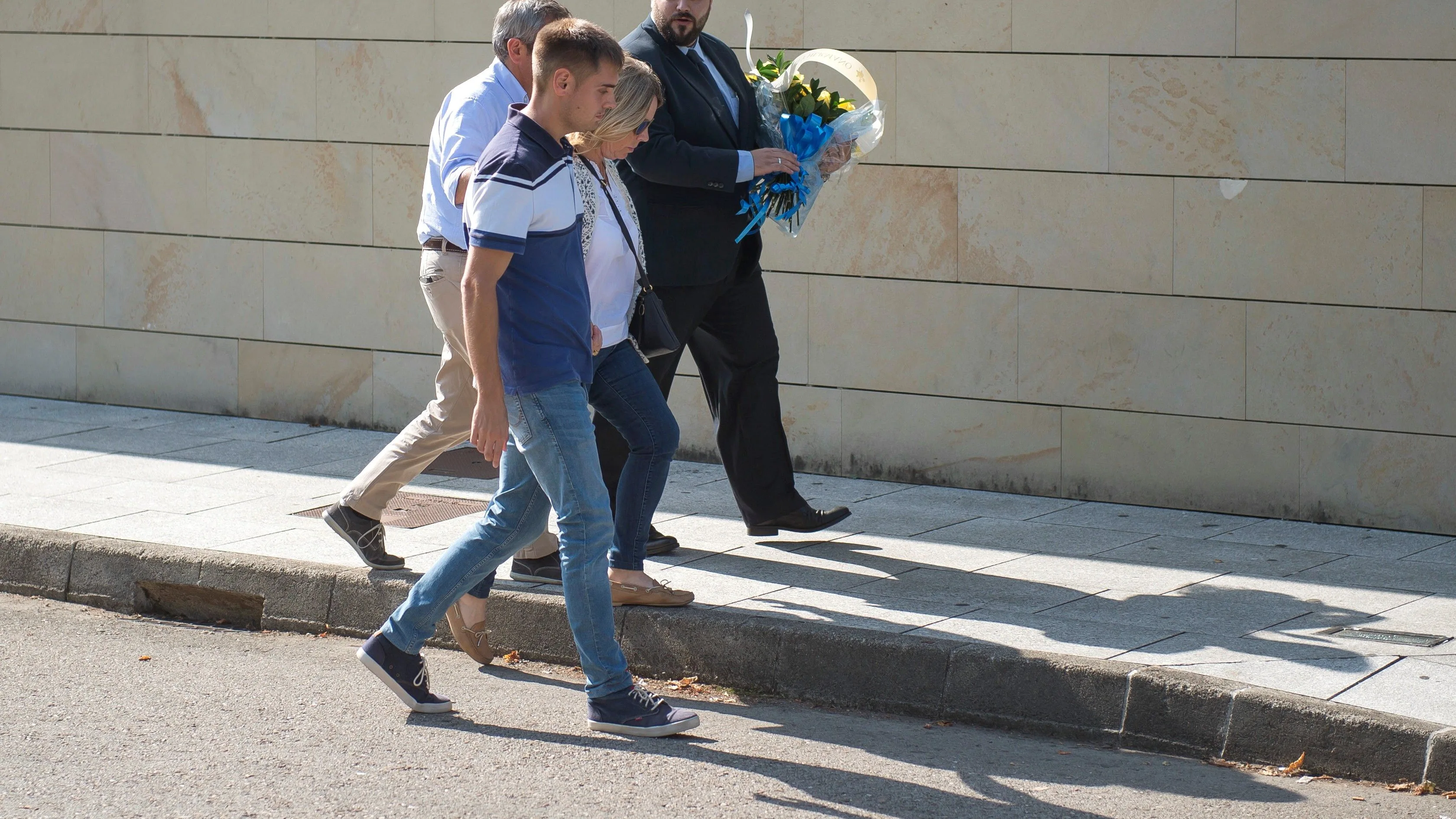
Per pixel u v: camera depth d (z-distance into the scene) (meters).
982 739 6.09
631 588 6.92
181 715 6.16
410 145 10.98
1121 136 9.05
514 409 5.73
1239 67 8.73
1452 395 8.46
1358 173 8.53
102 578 7.93
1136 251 9.09
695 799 5.29
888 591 7.34
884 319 9.77
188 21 11.55
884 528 8.68
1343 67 8.50
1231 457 9.02
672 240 7.69
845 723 6.26
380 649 6.13
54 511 8.73
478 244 5.48
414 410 11.19
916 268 9.65
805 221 9.89
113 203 11.97
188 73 11.59
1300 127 8.63
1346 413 8.71
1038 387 9.43
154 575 7.79
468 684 6.65
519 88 6.79
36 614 7.75
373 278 11.20
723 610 6.94
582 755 5.72
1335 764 5.63
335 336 11.38
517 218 5.49
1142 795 5.41
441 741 5.86
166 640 7.33
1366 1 8.41
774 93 7.72
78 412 11.89
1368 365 8.63
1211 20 8.77
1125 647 6.44
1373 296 8.58
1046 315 9.35
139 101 11.77
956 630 6.68
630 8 10.23
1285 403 8.85
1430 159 8.37
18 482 9.48
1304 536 8.56
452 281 6.87
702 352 8.24
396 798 5.27
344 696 6.43
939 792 5.41
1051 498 9.48
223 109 11.52
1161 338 9.09
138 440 10.86
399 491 9.31
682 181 7.43
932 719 6.34
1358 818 5.19
